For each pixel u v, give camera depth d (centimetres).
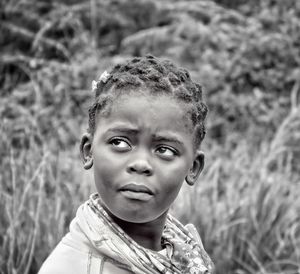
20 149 433
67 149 450
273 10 702
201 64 649
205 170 438
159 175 136
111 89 142
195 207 352
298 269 360
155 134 136
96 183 140
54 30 671
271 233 370
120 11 713
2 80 627
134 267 141
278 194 392
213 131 610
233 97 624
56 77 582
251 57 660
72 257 144
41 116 487
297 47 677
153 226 150
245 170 429
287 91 652
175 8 696
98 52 644
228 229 357
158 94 138
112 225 144
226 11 691
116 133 136
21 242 294
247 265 360
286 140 501
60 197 322
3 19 673
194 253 156
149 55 154
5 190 336
